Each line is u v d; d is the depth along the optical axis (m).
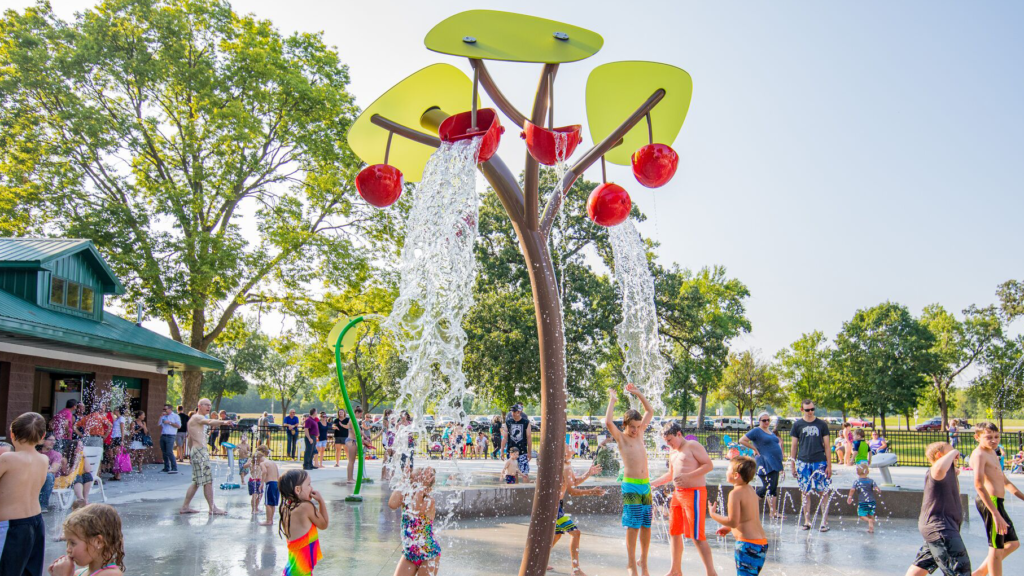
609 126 5.29
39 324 11.54
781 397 57.69
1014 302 51.53
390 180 5.01
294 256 22.16
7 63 19.97
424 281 4.67
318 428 17.62
